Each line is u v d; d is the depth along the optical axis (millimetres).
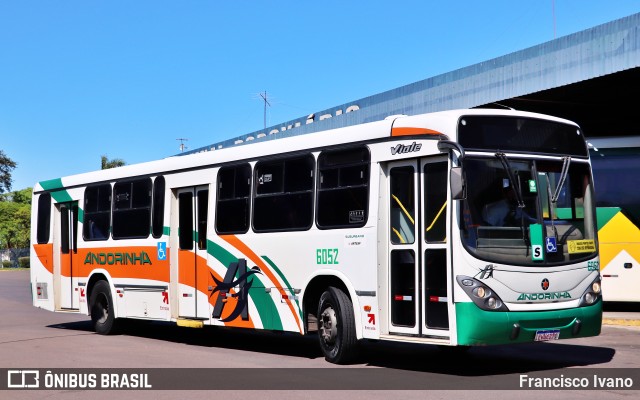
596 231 10664
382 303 10609
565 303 10062
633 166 17906
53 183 17891
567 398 8641
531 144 10305
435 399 8602
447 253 9719
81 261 16906
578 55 19766
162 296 14633
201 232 13938
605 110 24516
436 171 10102
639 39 18031
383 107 28625
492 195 9859
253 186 12844
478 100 23547
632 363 11234
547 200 10227
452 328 9594
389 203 10695
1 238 82125
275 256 12266
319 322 11562
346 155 11273
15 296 29984
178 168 14523
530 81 21375
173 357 12523
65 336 16031
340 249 11164
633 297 17641
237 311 12953
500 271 9656
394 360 11758
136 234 15406
